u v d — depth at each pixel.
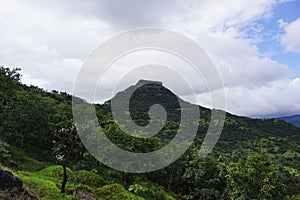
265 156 35.41
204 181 42.75
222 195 39.69
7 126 39.97
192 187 44.47
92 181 30.30
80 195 23.42
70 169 30.70
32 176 24.31
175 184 44.50
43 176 25.75
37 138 41.50
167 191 41.34
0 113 40.56
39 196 19.16
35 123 40.88
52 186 21.20
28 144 42.62
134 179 36.53
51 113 43.94
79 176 29.72
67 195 21.14
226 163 43.69
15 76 46.28
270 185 33.50
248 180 34.62
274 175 34.53
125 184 33.81
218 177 42.34
